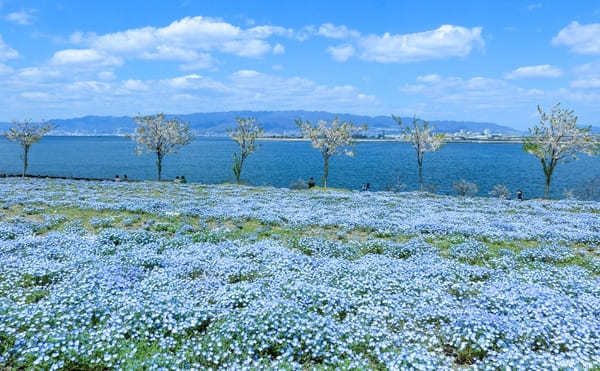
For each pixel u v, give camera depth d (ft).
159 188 134.51
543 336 26.45
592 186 202.18
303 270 39.45
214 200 101.81
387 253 51.29
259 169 361.92
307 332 25.45
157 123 182.70
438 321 29.58
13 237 53.06
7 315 25.31
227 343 25.20
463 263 46.03
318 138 170.09
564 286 37.42
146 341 25.39
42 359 21.93
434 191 212.02
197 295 32.07
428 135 162.30
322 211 84.74
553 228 70.13
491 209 97.96
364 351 25.45
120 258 41.81
